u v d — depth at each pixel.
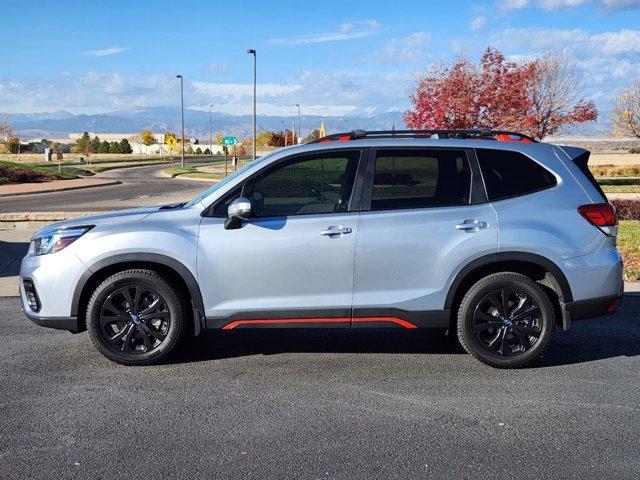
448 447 3.96
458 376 5.25
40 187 31.69
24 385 5.04
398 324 5.35
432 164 5.37
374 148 5.36
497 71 27.64
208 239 5.24
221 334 6.49
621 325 6.84
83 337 6.38
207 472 3.64
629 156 60.88
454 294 5.32
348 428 4.24
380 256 5.23
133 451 3.90
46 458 3.81
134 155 99.38
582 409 4.57
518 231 5.23
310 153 5.35
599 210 5.35
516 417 4.43
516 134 5.64
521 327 5.33
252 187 5.37
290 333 6.52
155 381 5.13
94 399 4.75
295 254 5.21
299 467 3.70
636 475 3.61
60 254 5.29
